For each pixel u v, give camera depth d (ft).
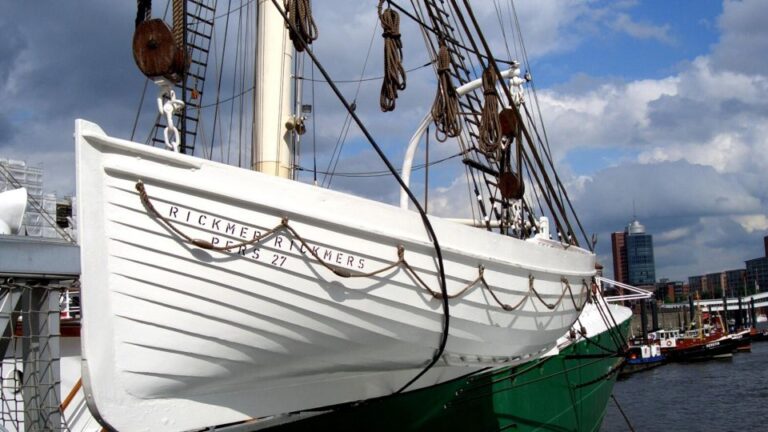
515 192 30.60
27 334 17.17
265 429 23.67
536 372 37.11
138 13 18.19
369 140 18.74
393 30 23.09
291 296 17.94
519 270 24.16
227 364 18.06
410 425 27.78
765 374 133.18
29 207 43.50
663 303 380.17
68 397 23.68
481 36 24.56
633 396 110.52
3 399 19.84
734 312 381.60
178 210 16.42
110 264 16.11
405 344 21.18
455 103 24.90
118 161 16.02
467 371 27.81
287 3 22.43
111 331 16.25
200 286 16.81
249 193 17.04
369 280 18.95
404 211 19.72
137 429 16.99
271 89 26.04
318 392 21.40
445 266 20.74
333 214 18.13
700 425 83.05
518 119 27.25
